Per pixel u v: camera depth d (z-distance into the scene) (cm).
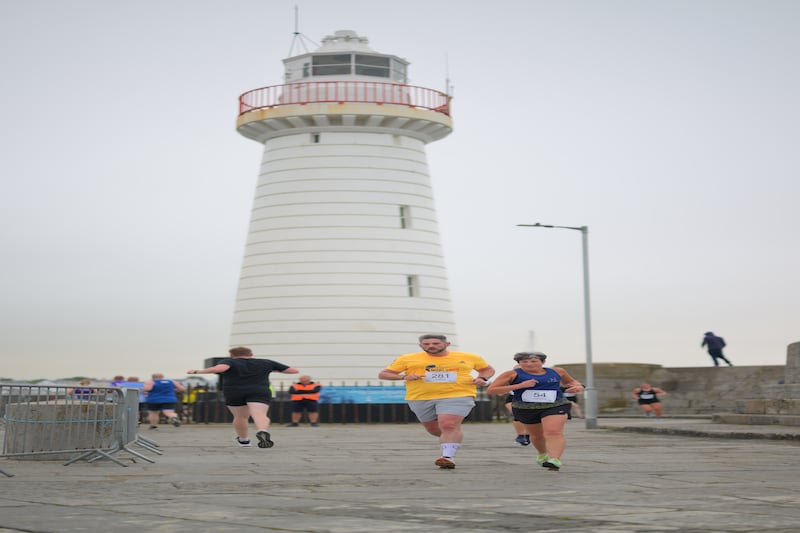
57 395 1866
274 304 4475
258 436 2236
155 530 927
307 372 4394
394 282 4475
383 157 4559
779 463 1808
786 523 976
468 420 4269
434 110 4606
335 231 4478
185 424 4153
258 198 4669
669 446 2338
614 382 4738
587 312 3500
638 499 1195
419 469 1688
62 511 1075
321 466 1761
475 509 1092
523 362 1645
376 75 4594
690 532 910
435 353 1709
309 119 4503
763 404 3291
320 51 4578
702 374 4634
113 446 1841
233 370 2259
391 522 984
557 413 1638
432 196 4728
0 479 1501
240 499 1201
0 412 1895
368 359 4394
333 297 4419
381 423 4172
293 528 940
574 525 959
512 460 1909
